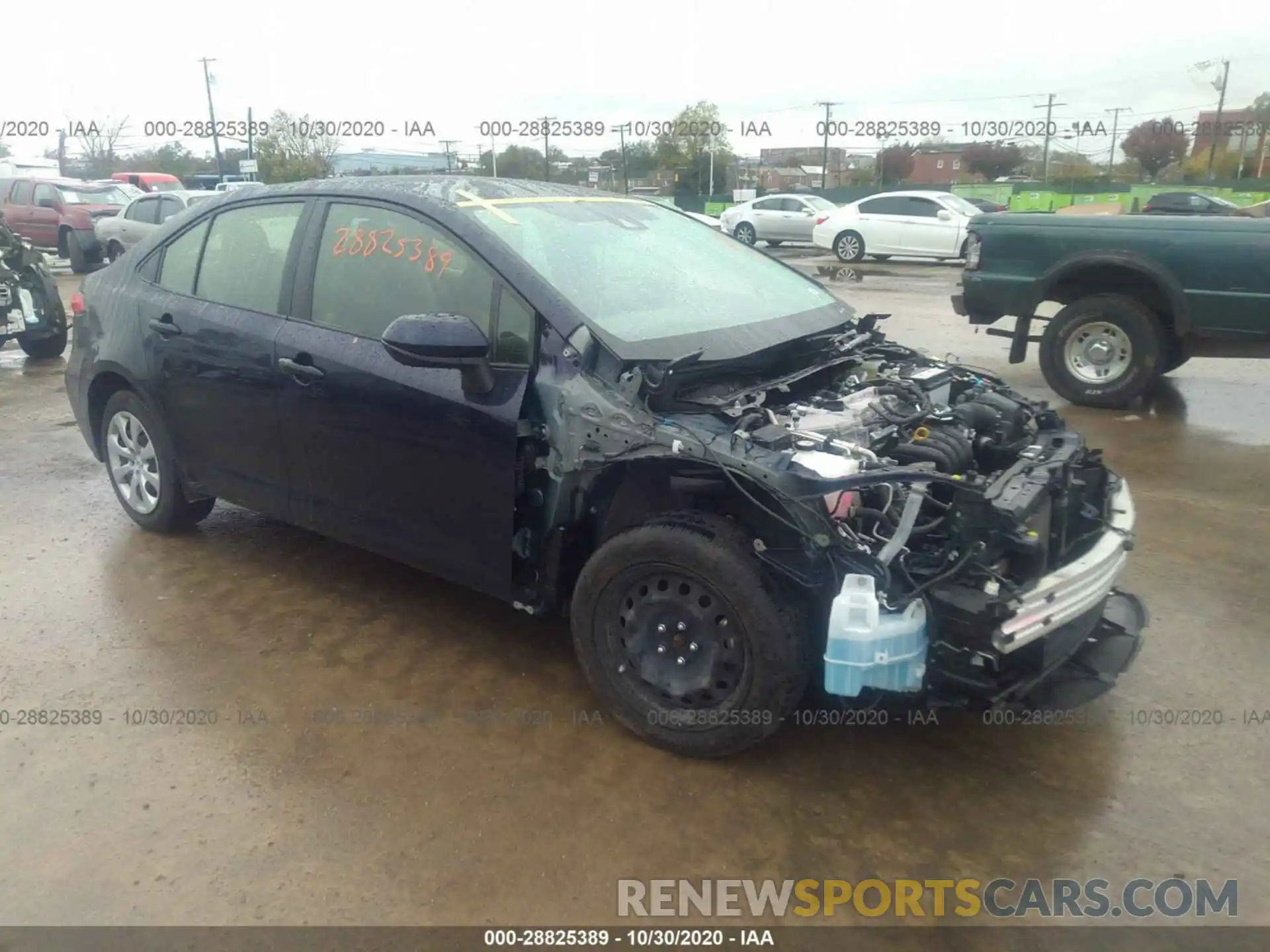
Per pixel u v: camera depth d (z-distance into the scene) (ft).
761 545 9.86
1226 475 19.80
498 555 11.59
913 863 9.30
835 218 72.74
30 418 24.97
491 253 11.60
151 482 16.29
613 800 10.11
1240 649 13.01
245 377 13.58
